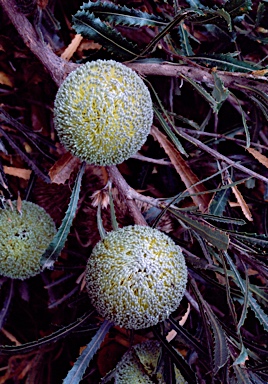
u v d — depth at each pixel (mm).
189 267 392
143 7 469
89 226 460
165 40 404
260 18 428
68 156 392
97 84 332
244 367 365
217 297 443
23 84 488
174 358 363
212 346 366
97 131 333
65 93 338
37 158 454
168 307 335
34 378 495
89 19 363
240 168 397
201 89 365
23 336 513
